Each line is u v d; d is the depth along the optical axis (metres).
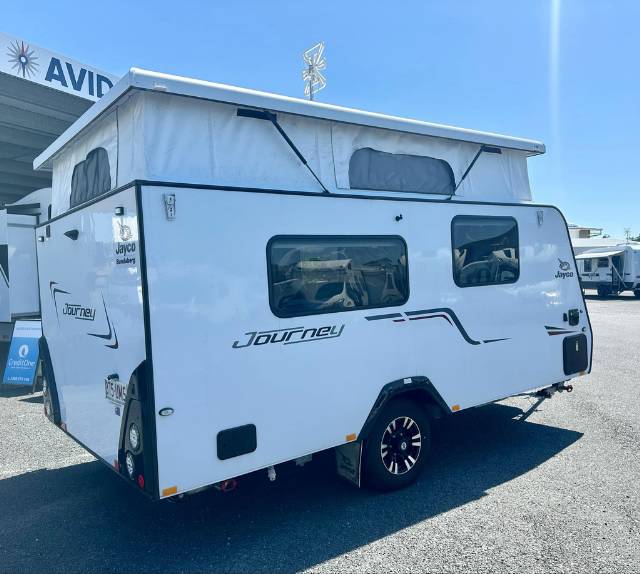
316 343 3.80
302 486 4.48
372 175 4.39
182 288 3.20
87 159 4.26
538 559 3.28
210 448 3.30
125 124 3.61
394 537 3.59
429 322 4.51
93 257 3.74
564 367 5.78
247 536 3.65
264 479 4.64
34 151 11.53
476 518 3.83
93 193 4.15
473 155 5.13
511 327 5.21
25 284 9.09
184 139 3.50
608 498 4.10
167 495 3.13
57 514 4.03
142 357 3.13
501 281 5.12
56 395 4.63
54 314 4.64
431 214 4.55
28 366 7.99
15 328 8.21
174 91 3.32
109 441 3.63
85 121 3.98
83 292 3.95
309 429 3.78
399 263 4.31
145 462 3.12
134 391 3.18
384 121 4.32
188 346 3.21
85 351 3.98
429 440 4.59
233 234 3.41
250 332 3.47
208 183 3.55
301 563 3.30
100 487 4.53
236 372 3.41
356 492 4.34
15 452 5.42
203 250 3.28
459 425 6.16
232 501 4.21
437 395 4.55
